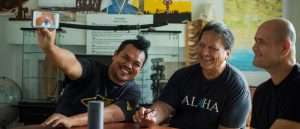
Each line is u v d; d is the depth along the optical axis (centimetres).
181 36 410
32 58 405
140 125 170
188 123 195
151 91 397
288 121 137
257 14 422
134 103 193
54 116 158
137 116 171
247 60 419
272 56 146
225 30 188
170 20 411
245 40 420
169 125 204
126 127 161
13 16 408
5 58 414
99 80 193
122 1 411
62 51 168
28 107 367
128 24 405
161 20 410
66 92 196
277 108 151
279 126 138
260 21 421
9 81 380
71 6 408
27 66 406
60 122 151
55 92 389
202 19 409
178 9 412
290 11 426
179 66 416
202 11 412
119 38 400
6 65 414
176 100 203
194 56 407
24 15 403
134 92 197
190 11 413
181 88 202
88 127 120
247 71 420
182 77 204
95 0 409
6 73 414
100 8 409
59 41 399
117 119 176
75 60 178
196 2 418
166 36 408
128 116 180
